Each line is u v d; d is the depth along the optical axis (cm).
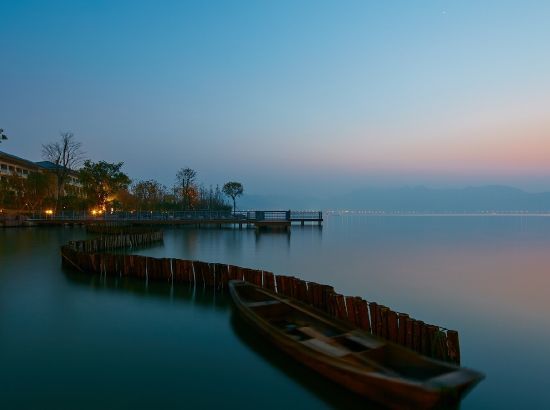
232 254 2652
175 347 927
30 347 923
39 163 7512
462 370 624
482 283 1752
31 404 667
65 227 4897
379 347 738
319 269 2078
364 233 4738
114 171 6234
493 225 7269
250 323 1002
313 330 909
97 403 675
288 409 662
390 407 614
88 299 1352
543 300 1454
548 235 4544
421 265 2233
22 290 1472
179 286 1540
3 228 4578
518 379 816
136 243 3050
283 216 5488
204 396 703
